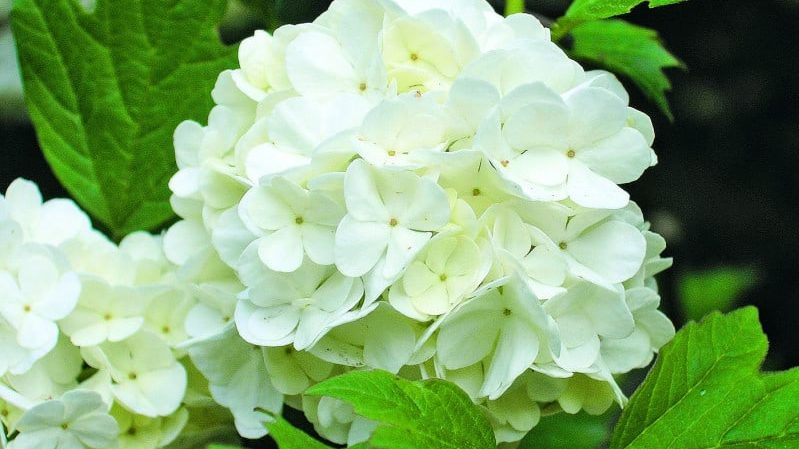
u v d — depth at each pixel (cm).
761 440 30
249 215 30
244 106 32
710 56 52
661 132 52
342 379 29
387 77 31
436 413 29
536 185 30
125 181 36
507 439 31
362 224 30
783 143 52
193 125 33
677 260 52
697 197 52
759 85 53
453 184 30
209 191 32
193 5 35
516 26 31
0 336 32
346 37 31
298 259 30
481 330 30
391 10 31
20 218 33
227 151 32
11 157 49
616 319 30
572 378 31
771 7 52
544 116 30
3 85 49
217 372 32
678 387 31
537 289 30
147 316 34
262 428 32
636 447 31
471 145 30
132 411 33
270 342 31
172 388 33
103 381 33
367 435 31
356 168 30
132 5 35
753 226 52
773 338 52
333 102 31
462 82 30
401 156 30
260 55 32
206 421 34
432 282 30
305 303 31
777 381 31
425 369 31
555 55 30
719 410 31
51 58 36
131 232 36
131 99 36
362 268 30
